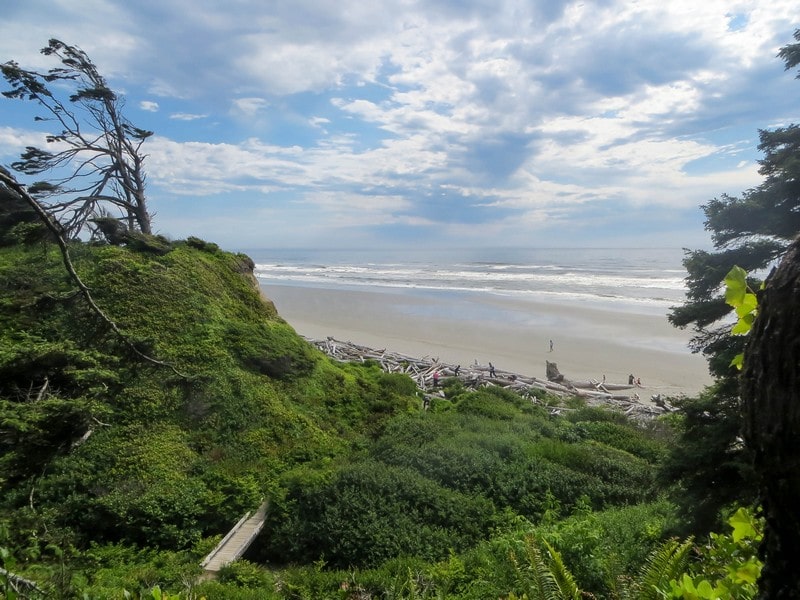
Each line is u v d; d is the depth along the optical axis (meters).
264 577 10.73
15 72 23.81
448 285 66.62
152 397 16.91
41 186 22.89
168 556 11.59
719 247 10.02
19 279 17.95
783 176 8.73
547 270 87.00
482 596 8.63
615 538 9.67
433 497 13.11
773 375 1.85
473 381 27.41
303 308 50.59
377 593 9.68
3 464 7.00
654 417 22.88
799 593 1.79
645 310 44.38
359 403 21.81
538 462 15.52
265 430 17.84
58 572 6.55
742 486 8.40
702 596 2.69
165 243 25.86
